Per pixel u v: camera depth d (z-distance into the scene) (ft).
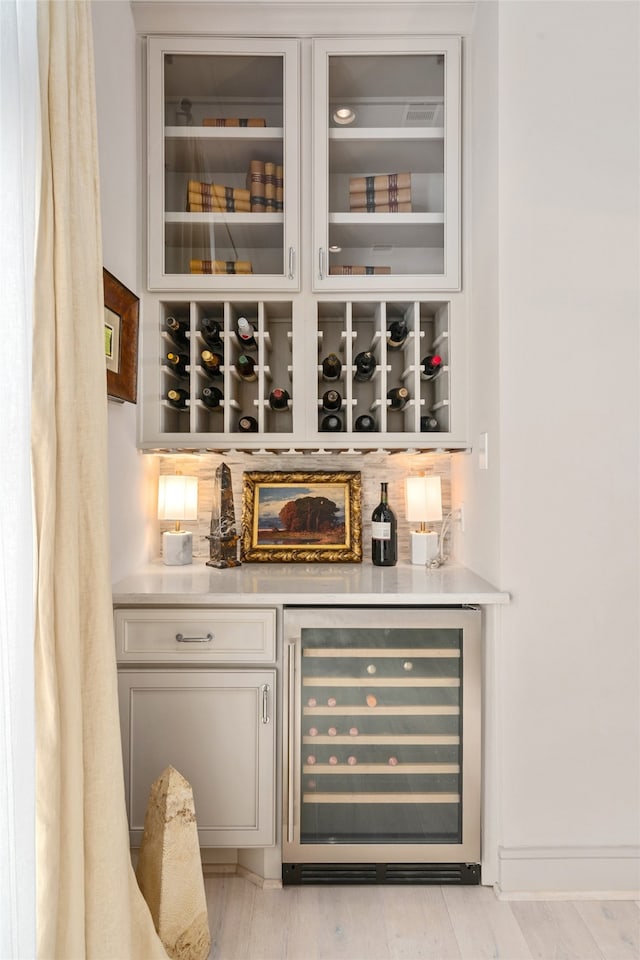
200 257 6.77
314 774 5.79
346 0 6.50
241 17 6.62
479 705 5.72
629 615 5.75
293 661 5.63
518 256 5.74
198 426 6.97
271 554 7.45
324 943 5.04
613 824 5.74
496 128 5.82
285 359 7.54
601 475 5.74
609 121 5.79
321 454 7.70
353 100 6.84
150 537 7.32
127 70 6.39
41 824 3.48
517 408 5.72
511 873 5.66
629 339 5.74
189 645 5.61
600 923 5.32
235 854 6.01
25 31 3.50
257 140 6.81
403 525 7.83
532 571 5.72
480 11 6.40
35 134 3.57
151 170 6.68
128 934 4.09
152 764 5.62
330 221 6.81
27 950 3.35
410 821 5.80
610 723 5.74
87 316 4.15
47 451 3.58
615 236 5.76
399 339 6.90
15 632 3.41
